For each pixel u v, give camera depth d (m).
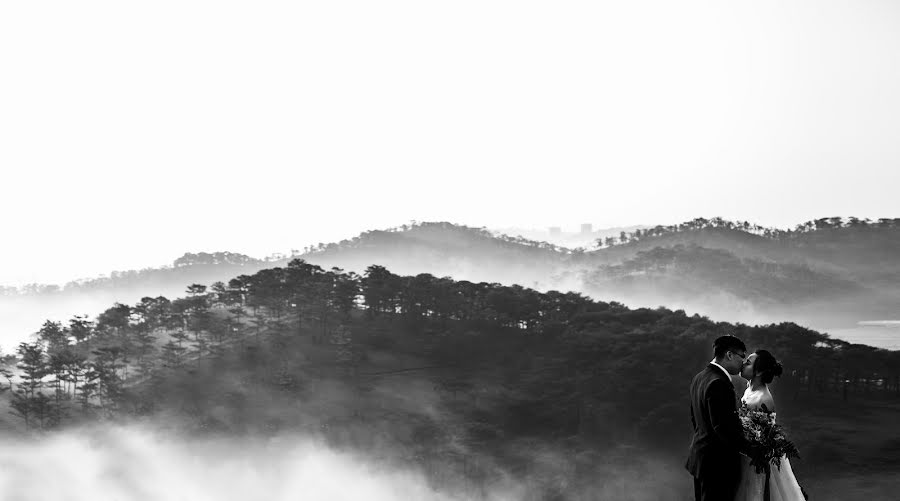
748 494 15.66
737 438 15.00
